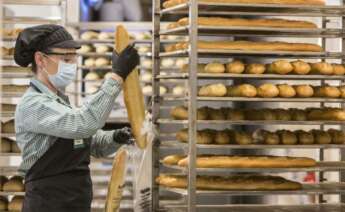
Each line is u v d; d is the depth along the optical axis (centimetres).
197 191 357
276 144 384
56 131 292
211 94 371
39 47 305
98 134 342
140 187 335
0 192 504
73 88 757
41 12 753
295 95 381
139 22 749
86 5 752
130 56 297
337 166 386
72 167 311
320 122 378
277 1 367
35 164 309
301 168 373
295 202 515
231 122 366
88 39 750
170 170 550
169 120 382
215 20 367
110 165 682
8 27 586
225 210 386
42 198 309
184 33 381
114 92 293
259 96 375
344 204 415
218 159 368
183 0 369
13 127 520
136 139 321
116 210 319
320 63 383
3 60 533
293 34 404
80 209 315
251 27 368
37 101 298
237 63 377
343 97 386
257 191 362
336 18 442
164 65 751
